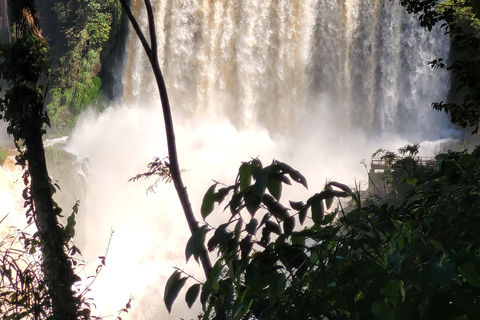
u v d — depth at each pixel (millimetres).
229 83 53500
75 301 7348
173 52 53125
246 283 2916
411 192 4074
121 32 56219
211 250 3066
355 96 52375
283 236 3029
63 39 58594
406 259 3221
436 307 2627
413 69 50156
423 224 3676
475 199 3492
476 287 2656
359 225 3008
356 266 2740
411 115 51031
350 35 51500
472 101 10773
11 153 44031
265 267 2957
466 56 48688
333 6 51594
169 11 52812
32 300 6402
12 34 8930
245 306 2809
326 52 52219
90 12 57406
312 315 2668
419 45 49812
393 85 51031
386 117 51531
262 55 52594
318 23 52094
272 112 53562
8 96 8727
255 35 52312
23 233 8320
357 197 3340
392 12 50312
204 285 3010
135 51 54406
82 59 57219
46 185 8641
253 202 3094
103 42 57344
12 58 8664
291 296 2748
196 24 52750
